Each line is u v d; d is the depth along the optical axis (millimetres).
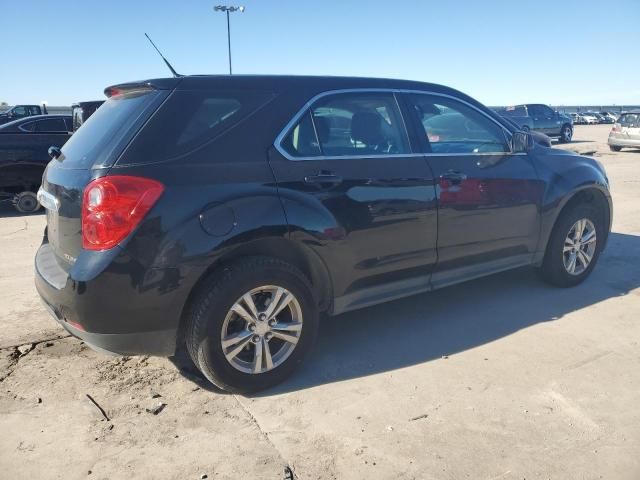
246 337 3117
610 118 53625
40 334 4055
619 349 3738
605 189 4941
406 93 3936
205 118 3098
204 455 2650
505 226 4289
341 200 3383
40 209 9711
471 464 2562
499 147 4355
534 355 3664
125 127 2971
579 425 2859
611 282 5148
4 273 5598
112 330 2842
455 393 3193
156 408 3037
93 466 2568
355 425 2889
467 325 4191
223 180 3012
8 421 2930
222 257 3035
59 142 9500
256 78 3357
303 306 3281
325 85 3559
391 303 4699
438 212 3842
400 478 2475
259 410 3047
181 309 2928
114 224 2750
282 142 3273
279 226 3111
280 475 2502
